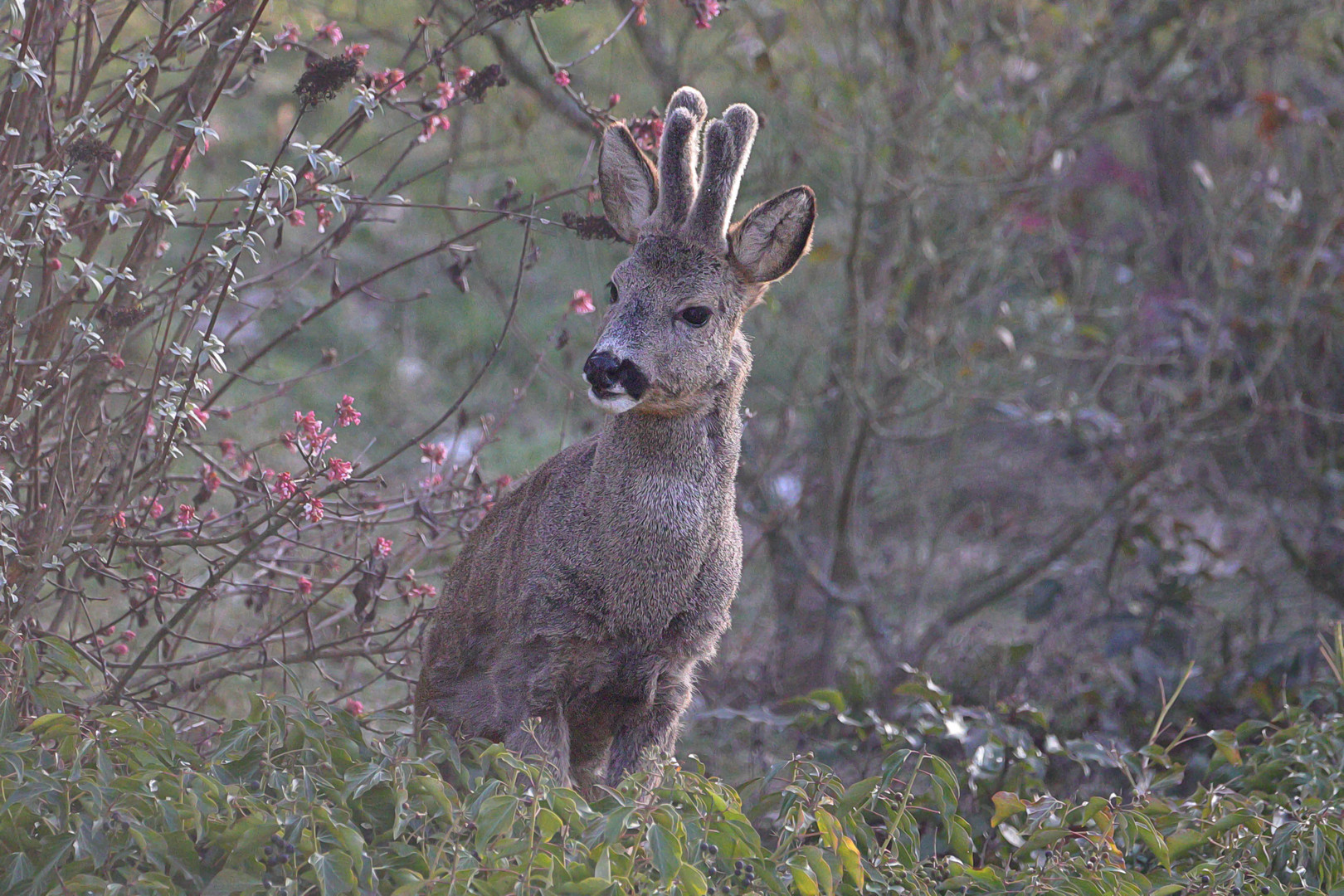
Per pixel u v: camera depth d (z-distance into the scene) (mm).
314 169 8227
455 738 7898
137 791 5961
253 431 15680
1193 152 16297
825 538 13453
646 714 7609
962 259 13703
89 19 8125
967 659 12766
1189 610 12219
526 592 7293
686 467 7266
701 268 7152
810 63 12570
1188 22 12867
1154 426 13531
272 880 5832
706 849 6410
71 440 7531
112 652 8867
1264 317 13125
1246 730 9289
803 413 16594
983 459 18188
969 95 13016
